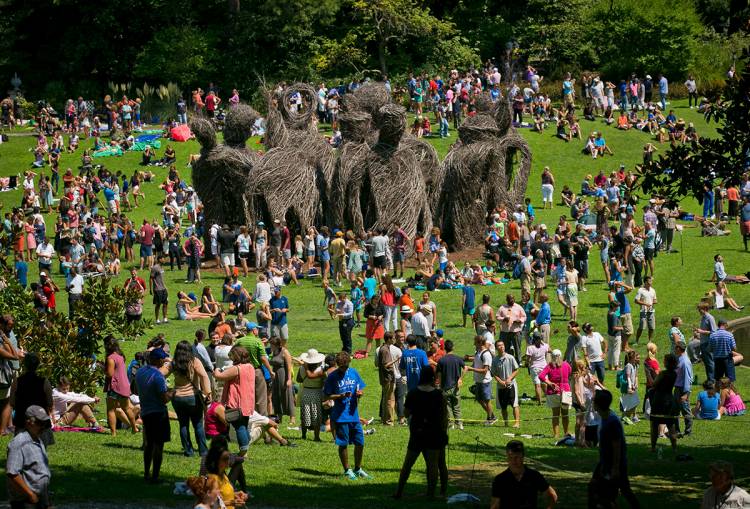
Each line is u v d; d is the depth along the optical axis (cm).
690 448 3053
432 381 2266
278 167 5747
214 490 1727
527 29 10019
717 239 6059
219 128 8331
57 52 10269
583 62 9919
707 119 2723
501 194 6122
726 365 3697
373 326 4125
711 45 9494
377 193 5647
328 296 4916
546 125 8312
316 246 5712
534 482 1825
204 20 10381
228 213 6059
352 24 10050
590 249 5891
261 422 2614
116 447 2664
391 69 9725
